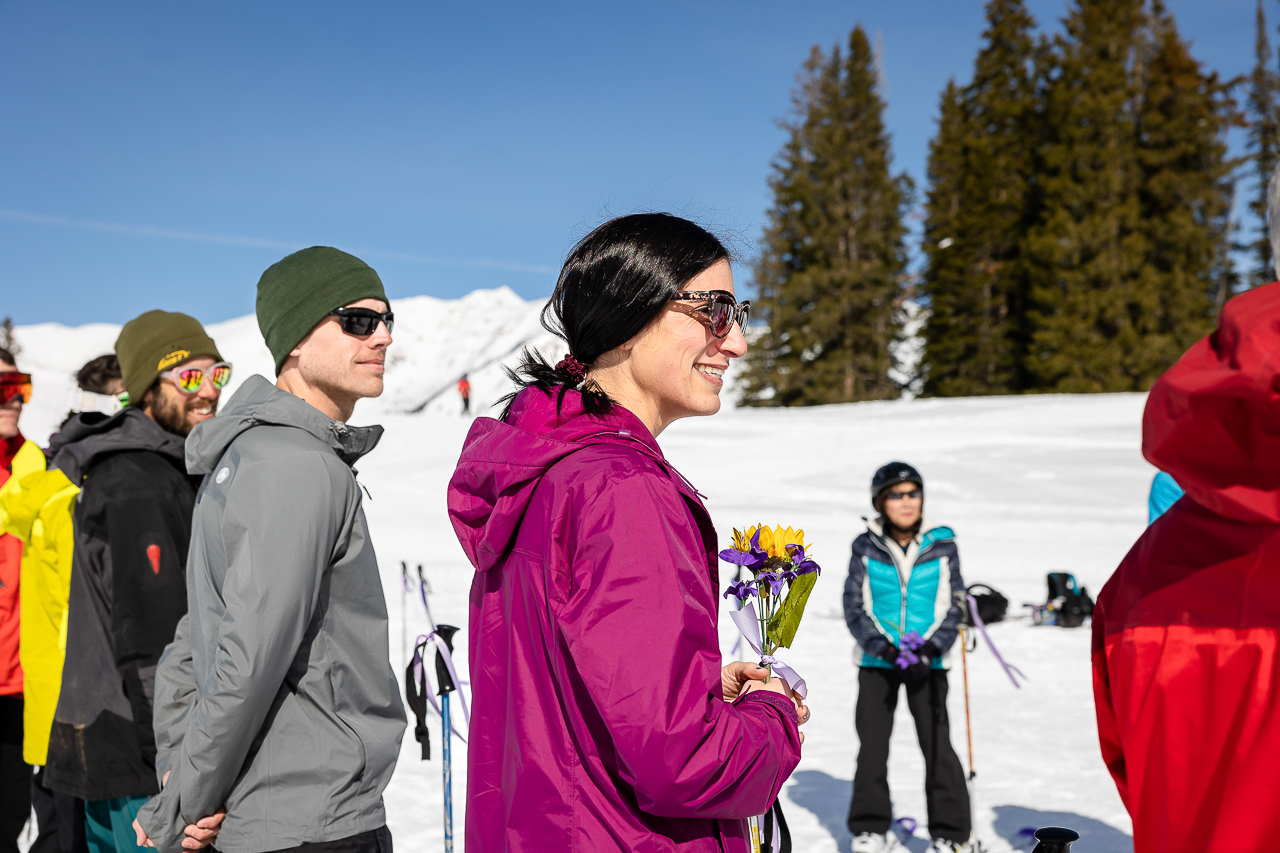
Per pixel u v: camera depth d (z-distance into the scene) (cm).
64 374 5284
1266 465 119
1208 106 5606
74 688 268
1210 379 117
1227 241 5553
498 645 158
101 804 270
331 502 207
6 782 360
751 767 135
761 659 163
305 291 231
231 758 196
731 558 167
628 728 128
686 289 155
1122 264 5209
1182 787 125
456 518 167
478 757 159
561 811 141
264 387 225
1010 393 5503
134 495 259
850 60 6631
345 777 210
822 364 5906
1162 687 128
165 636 254
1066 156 5528
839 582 1169
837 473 2164
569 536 140
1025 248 5534
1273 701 120
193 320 317
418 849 431
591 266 156
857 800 432
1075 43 5975
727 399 6191
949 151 6575
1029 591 1075
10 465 396
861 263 6088
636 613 131
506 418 164
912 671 429
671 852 138
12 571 356
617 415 152
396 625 860
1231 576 125
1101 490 1911
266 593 194
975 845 410
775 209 6512
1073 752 565
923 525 440
